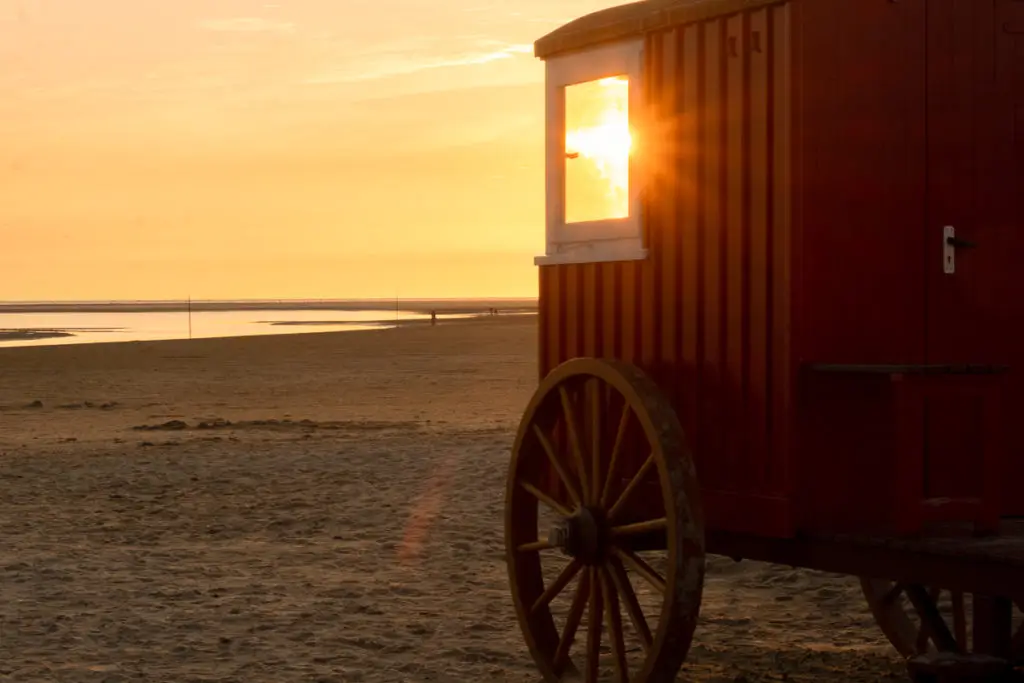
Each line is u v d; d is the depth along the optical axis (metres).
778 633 9.69
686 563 6.24
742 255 6.75
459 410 28.17
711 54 6.96
